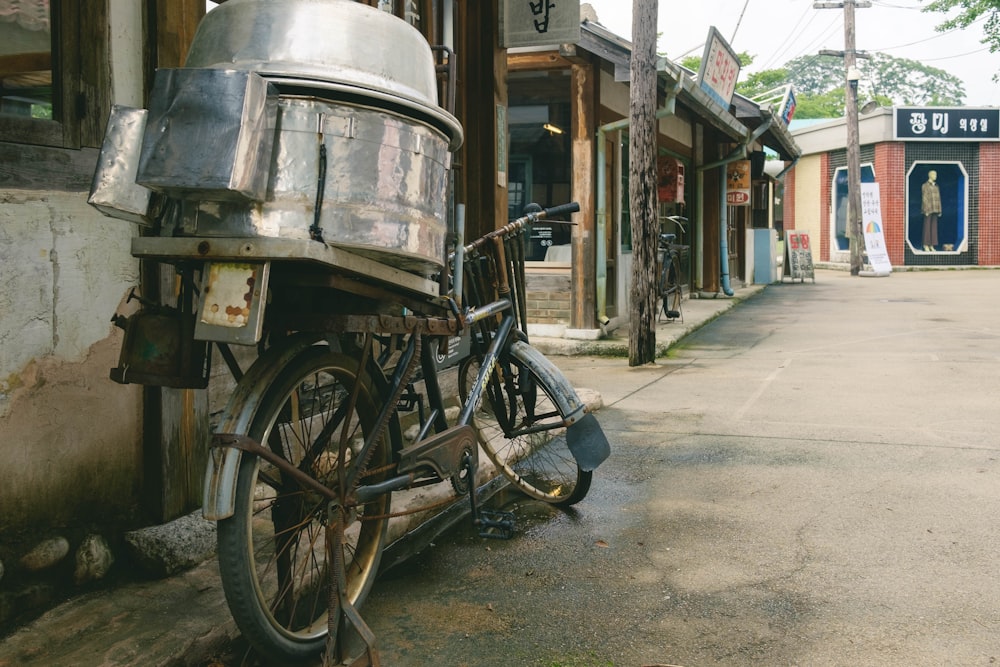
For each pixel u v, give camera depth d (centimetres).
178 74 191
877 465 465
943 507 394
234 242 200
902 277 2373
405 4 473
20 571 261
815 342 993
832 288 1931
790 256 2173
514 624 286
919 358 841
